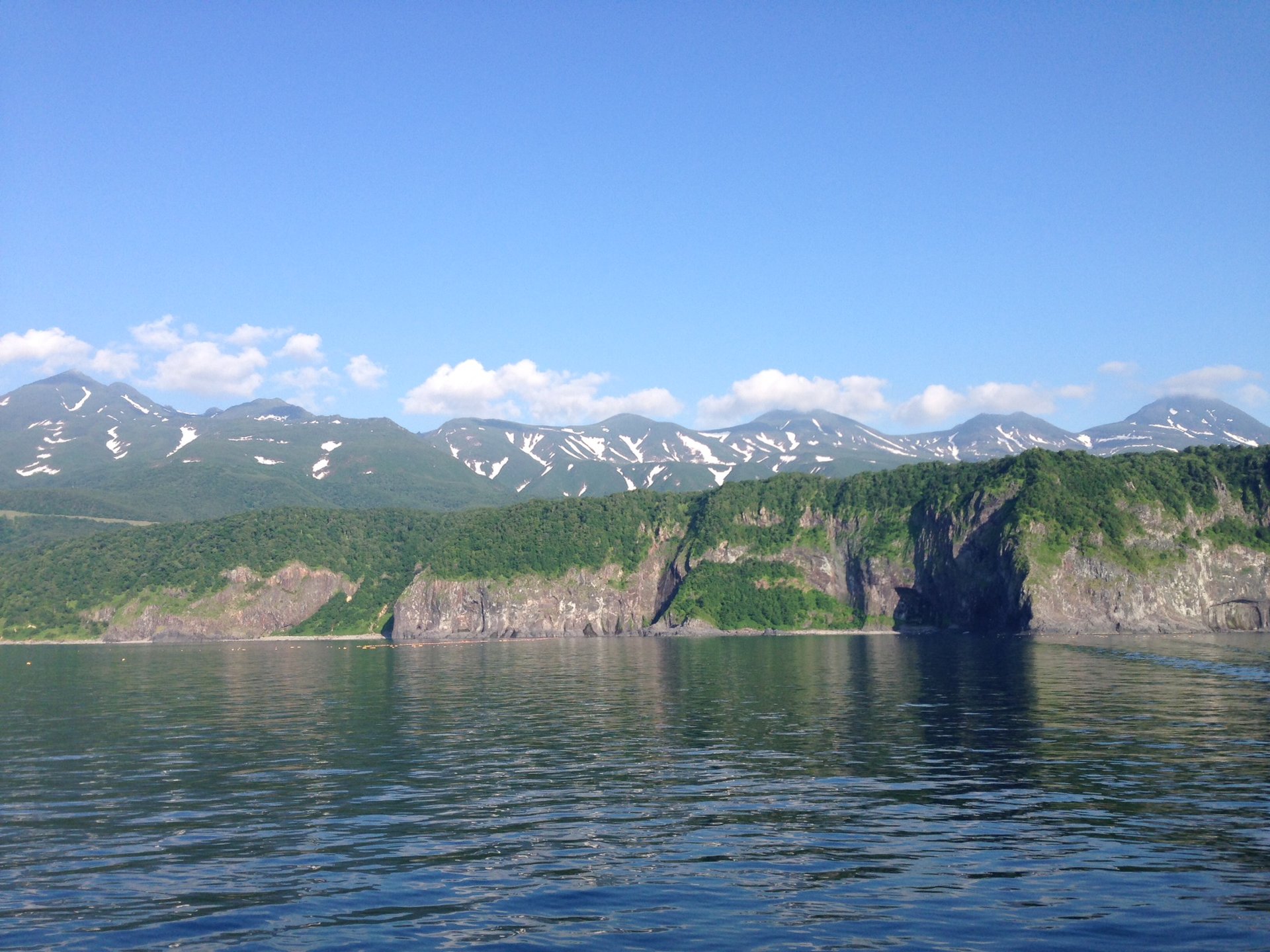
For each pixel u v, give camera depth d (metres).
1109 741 65.94
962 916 32.88
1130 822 43.97
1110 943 30.52
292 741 72.56
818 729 74.62
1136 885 35.56
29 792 54.47
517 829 44.50
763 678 123.06
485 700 101.62
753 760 60.97
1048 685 106.62
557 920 33.06
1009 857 39.03
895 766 58.03
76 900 35.78
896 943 30.70
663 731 74.94
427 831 44.38
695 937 31.39
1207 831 42.34
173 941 31.77
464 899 35.22
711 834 43.16
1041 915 32.81
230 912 34.22
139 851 41.91
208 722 85.38
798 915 33.19
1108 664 137.88
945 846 40.75
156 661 190.00
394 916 33.62
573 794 51.81
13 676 149.50
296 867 39.25
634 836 43.12
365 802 50.50
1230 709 82.94
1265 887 35.25
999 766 57.44
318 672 150.75
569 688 115.12
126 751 69.00
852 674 126.56
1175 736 67.94
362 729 79.06
